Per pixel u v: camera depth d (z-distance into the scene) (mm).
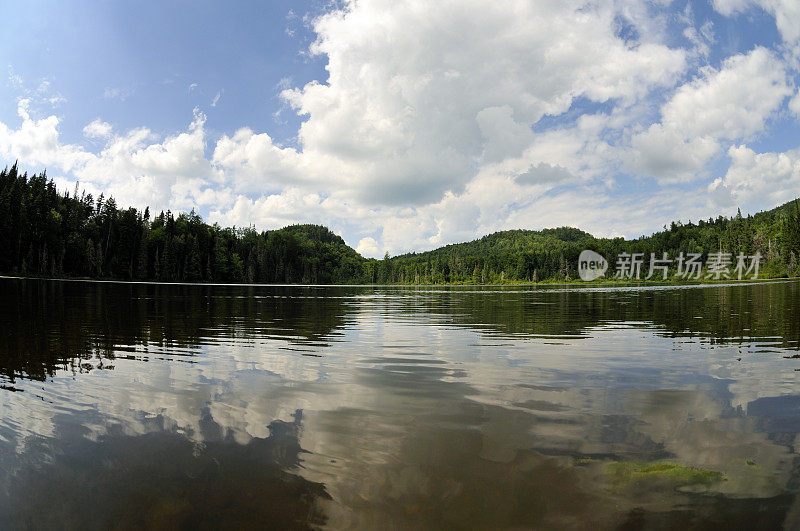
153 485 5309
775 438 6633
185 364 12086
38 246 112750
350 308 35594
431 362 12531
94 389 9391
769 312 27531
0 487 5250
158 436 6801
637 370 11391
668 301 40312
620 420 7488
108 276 125062
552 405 8375
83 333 17922
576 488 5172
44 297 40719
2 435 6789
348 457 6051
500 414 7832
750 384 9859
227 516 4664
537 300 48719
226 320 24312
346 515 4652
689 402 8500
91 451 6250
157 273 133125
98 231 134625
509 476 5465
